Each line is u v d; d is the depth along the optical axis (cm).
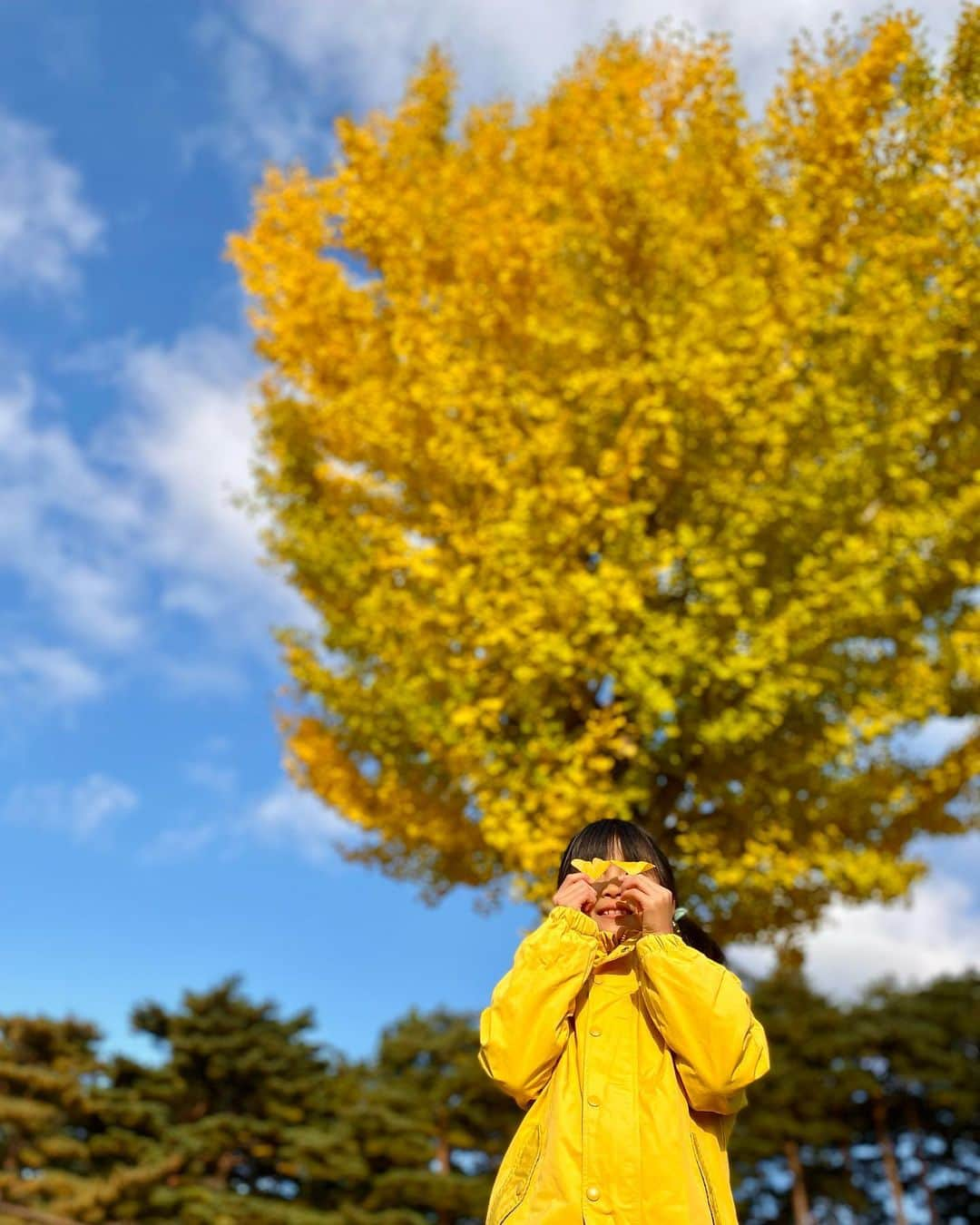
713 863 677
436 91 1000
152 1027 2408
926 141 718
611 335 761
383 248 867
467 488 783
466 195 865
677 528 761
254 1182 2305
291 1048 2423
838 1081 2538
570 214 831
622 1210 162
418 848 845
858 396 729
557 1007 181
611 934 196
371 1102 2291
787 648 659
